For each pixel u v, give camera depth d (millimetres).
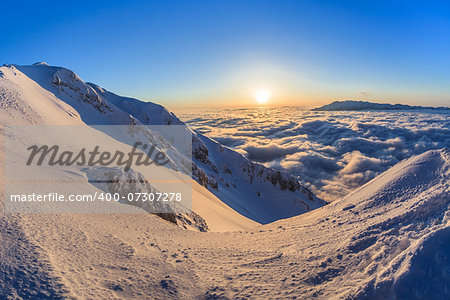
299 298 6113
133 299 5781
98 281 6254
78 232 9047
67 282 5777
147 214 14961
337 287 6441
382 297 5547
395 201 10812
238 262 8523
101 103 54250
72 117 40375
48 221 9234
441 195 8516
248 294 6301
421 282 5434
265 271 7691
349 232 9367
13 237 7395
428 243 6082
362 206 11938
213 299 6121
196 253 9297
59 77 51062
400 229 7922
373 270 6602
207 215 31125
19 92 31312
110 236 9539
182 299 6043
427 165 12008
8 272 5809
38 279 5691
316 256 8250
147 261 7926
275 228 16250
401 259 6176
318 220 13336
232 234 14797
